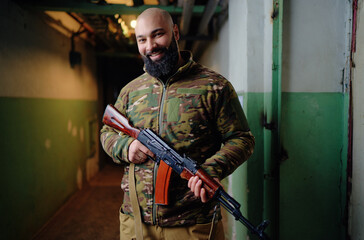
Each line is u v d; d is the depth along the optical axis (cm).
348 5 169
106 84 721
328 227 179
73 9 287
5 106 251
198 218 125
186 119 126
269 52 174
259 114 183
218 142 137
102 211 377
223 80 134
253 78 182
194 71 136
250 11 179
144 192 129
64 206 397
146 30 127
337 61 173
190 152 127
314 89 174
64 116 412
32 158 303
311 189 178
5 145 250
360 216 160
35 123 313
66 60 427
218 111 130
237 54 205
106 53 604
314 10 172
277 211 177
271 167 178
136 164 133
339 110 175
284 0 171
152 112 132
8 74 258
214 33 352
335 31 172
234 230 211
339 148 176
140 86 140
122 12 293
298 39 173
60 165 388
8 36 260
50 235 308
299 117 175
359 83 159
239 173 198
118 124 141
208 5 262
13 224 261
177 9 294
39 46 330
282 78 173
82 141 499
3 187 245
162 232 127
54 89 376
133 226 133
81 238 300
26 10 296
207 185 112
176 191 125
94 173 580
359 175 160
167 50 129
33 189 304
